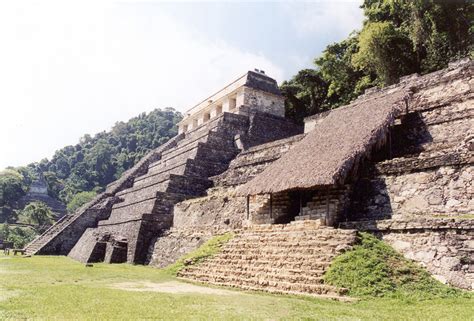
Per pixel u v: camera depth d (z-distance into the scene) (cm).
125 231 2156
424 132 1447
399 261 921
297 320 579
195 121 3606
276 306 711
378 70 2650
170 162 2983
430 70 2477
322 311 662
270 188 1338
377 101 1623
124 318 577
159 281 1188
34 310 630
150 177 2917
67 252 2662
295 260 1021
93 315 598
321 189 1323
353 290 824
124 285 1065
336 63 3152
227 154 2606
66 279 1178
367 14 3009
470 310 670
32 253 2588
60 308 654
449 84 1480
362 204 1232
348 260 914
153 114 9800
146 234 1997
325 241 1029
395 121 1552
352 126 1470
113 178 7806
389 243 1006
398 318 605
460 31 2381
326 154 1318
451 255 875
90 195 6019
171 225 2086
